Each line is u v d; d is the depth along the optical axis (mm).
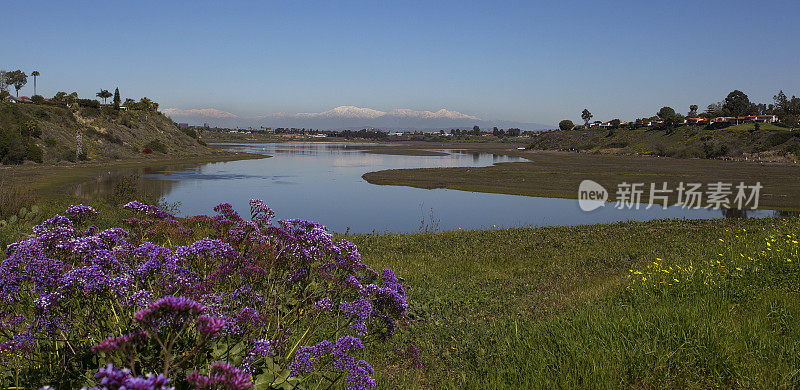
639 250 13656
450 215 36375
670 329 5707
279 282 4371
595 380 4832
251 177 66250
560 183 56656
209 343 3172
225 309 3535
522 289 9664
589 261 12633
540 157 123688
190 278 3633
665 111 167500
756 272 8008
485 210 38750
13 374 3096
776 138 109312
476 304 8414
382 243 16078
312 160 108125
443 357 5926
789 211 36031
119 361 2770
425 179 61719
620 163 94688
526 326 6676
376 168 84438
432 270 11852
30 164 69688
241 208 37688
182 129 143125
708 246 12945
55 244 3662
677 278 8172
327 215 36562
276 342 3516
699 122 148000
